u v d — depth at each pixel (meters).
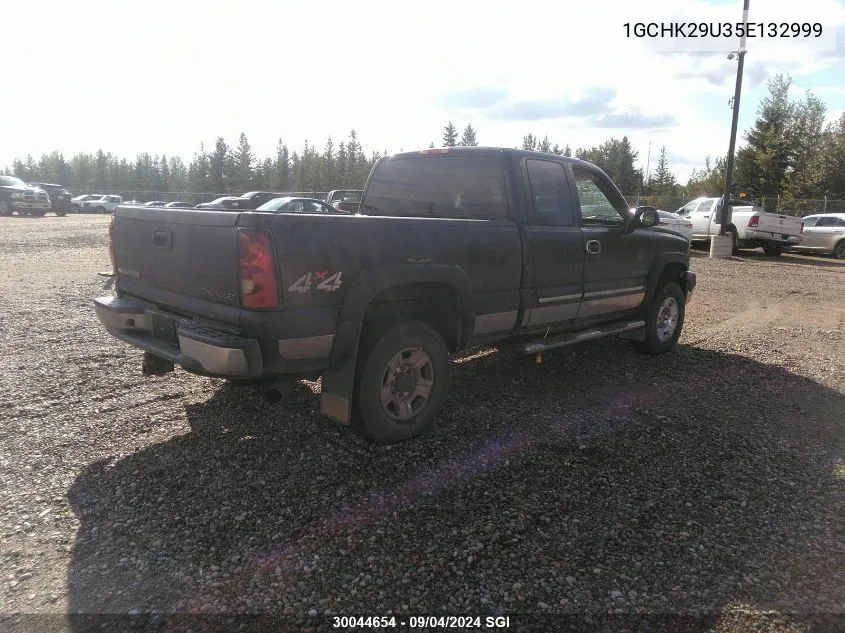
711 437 4.12
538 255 4.63
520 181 4.64
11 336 6.25
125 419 4.20
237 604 2.41
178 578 2.56
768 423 4.42
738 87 17.45
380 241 3.58
